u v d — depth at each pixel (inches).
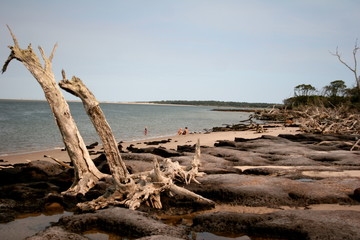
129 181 325.7
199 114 4028.1
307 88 3969.0
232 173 472.4
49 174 430.3
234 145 758.5
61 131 362.6
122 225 258.7
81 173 369.4
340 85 3149.6
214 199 354.9
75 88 323.6
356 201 330.0
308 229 230.2
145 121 2335.1
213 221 262.7
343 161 557.9
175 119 2719.0
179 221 286.5
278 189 361.4
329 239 215.6
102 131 326.6
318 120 1433.3
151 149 684.1
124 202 311.0
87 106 327.6
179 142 967.0
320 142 788.0
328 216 254.5
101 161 493.0
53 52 366.3
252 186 368.8
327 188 362.3
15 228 274.4
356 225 233.6
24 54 350.3
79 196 357.4
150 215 282.7
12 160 637.9
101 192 358.9
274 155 614.5
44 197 352.5
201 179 410.9
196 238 239.1
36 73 351.6
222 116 3484.3
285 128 1501.0
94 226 267.6
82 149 368.5
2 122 1852.9
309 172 469.4
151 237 221.3
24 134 1227.9
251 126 1514.5
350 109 1775.3
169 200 342.0
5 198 354.9
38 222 290.5
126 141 1061.1
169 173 379.6
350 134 1024.2
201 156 580.1
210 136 1160.2
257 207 322.7
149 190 319.3
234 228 252.7
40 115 2770.7
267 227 242.8
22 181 418.3
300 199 335.6
